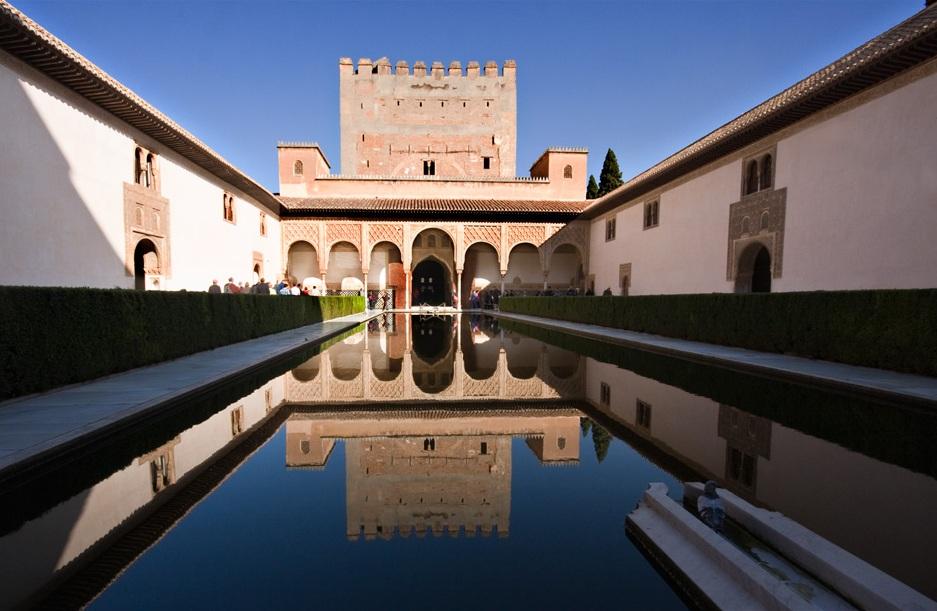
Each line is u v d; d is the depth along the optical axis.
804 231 9.10
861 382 4.94
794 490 2.58
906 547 1.95
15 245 7.04
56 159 7.82
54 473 2.94
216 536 2.19
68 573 1.86
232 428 3.91
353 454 3.31
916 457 3.12
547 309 17.28
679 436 3.65
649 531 2.10
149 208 10.48
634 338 9.88
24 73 7.20
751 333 7.74
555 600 1.68
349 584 1.80
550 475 2.90
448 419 4.20
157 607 1.64
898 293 5.54
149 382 4.96
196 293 7.27
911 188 7.07
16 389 4.16
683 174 13.47
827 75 8.39
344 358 7.89
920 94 6.94
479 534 2.19
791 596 1.41
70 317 4.73
